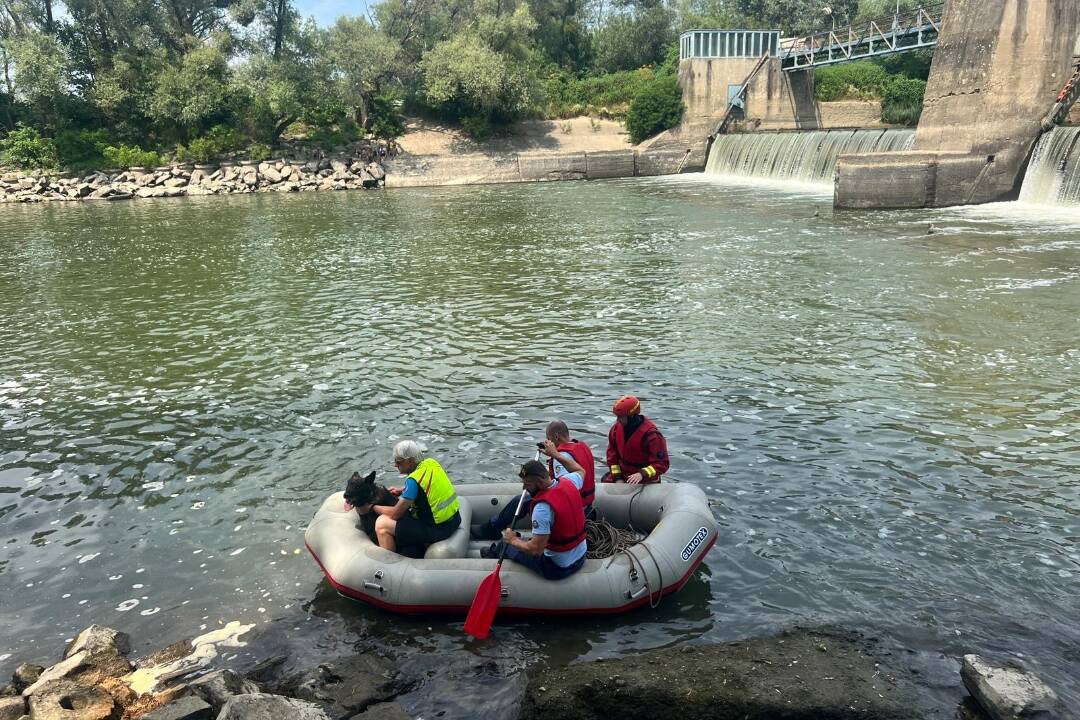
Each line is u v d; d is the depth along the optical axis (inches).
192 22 2027.6
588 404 413.7
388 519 254.5
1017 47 1046.4
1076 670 208.2
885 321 544.4
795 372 449.7
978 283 639.1
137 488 336.8
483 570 238.2
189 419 411.2
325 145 1990.7
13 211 1566.2
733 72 1975.9
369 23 2022.6
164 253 972.6
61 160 1892.2
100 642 228.8
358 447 370.6
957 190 1094.4
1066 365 445.1
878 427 370.0
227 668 220.4
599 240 950.4
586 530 260.4
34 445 383.9
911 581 251.3
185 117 1868.8
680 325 555.8
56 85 1859.0
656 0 2755.9
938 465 330.3
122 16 1927.9
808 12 2662.4
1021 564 259.0
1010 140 1069.1
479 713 201.0
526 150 2068.2
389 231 1105.4
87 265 901.8
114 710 201.8
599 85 2310.5
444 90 1993.1
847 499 305.0
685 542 249.1
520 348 515.8
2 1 1908.2
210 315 637.9
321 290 720.3
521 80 2037.4
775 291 644.1
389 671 215.9
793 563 263.4
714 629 230.7
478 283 727.1
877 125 2122.3
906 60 2322.8
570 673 203.9
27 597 261.6
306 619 242.7
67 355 535.5
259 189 1833.2
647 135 2071.9
